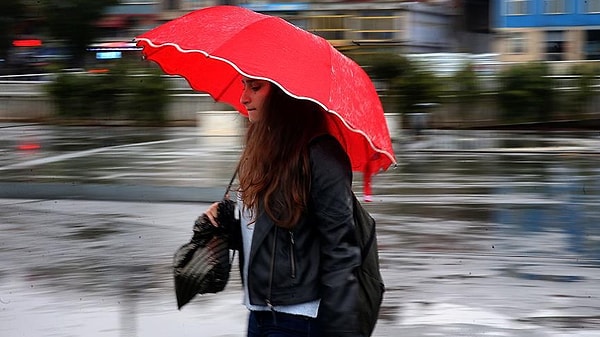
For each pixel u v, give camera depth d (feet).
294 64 11.57
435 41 203.72
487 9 248.93
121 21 203.62
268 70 11.37
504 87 109.81
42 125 115.85
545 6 189.47
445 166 68.54
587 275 32.12
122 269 32.83
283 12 172.86
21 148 84.28
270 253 12.28
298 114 12.34
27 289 29.91
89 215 44.93
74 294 29.22
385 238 38.83
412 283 30.71
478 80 110.01
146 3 205.26
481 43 225.97
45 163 71.05
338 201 12.09
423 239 38.68
